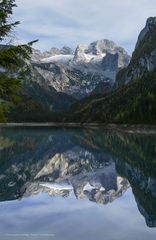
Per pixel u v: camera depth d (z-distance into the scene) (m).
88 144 117.38
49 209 26.34
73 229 20.34
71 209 26.64
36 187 39.78
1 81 14.12
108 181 48.19
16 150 97.00
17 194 33.62
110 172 57.50
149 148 91.12
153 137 138.75
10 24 14.40
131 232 19.75
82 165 68.81
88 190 40.00
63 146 112.25
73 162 74.25
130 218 23.36
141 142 111.50
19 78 14.49
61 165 69.31
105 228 20.66
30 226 20.98
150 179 46.72
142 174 51.97
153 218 23.59
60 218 23.25
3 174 51.84
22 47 14.40
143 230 20.19
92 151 95.88
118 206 28.09
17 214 24.41
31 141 130.88
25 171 56.84
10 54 14.12
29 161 73.12
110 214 24.83
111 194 35.78
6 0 14.29
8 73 14.48
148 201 30.73
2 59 14.28
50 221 22.31
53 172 58.84
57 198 31.72
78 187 42.31
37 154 88.88
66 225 21.28
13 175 50.91
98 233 19.53
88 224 21.61
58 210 26.09
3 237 18.58
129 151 87.94
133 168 59.69
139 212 25.56
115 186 41.81
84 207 27.56
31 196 32.62
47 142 127.19
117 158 76.81
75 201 30.44
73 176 55.16
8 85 14.20
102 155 85.06
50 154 89.94
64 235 19.08
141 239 18.44
